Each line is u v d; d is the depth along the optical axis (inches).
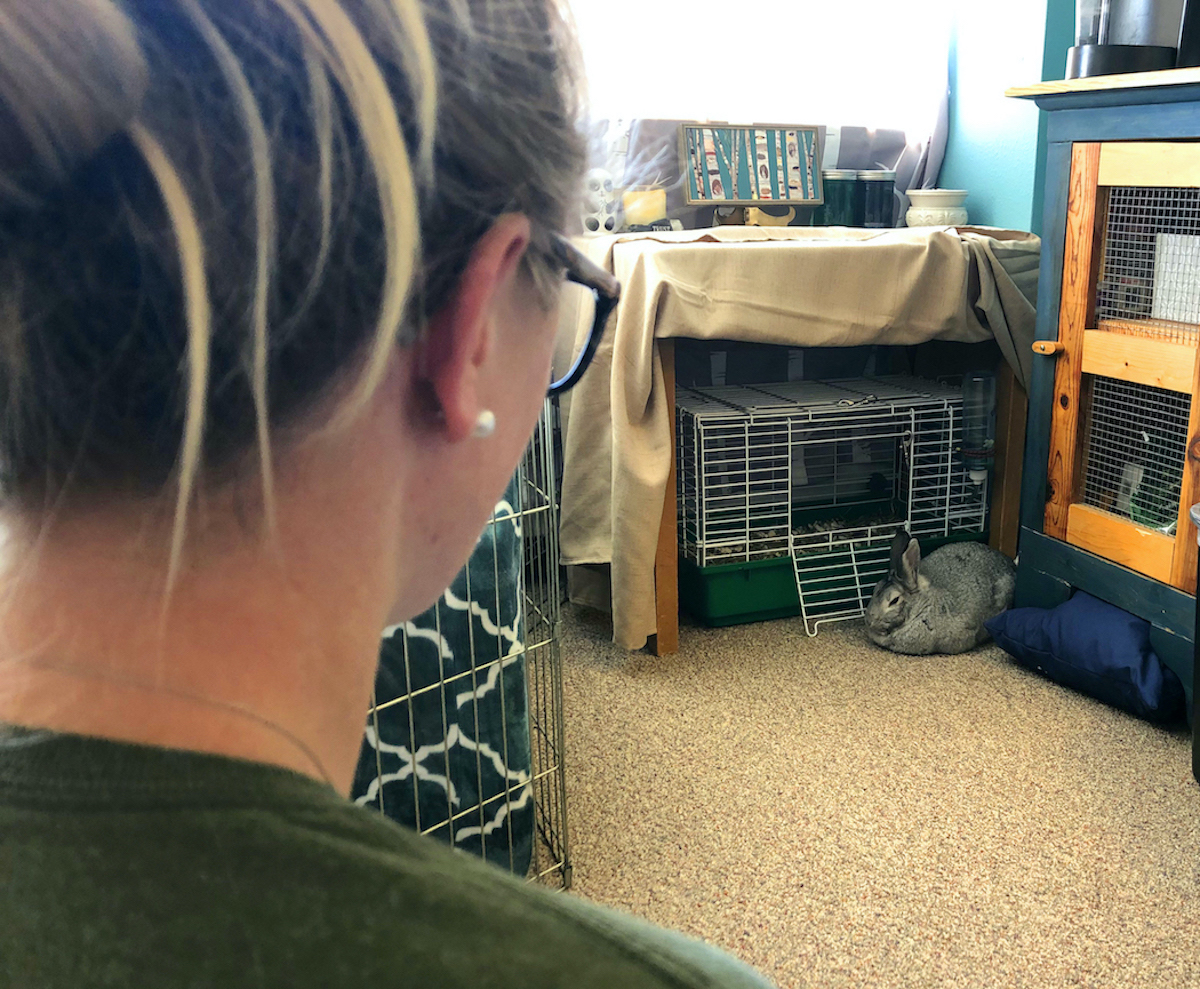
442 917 7.8
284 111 7.6
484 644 54.6
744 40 107.4
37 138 7.2
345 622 9.4
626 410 82.9
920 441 102.0
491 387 10.2
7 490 8.4
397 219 8.0
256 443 8.2
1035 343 84.1
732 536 97.3
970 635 88.9
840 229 94.7
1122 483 80.5
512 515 54.3
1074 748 73.2
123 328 7.7
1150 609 77.0
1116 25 78.8
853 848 62.8
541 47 9.4
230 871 7.6
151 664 8.4
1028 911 56.9
